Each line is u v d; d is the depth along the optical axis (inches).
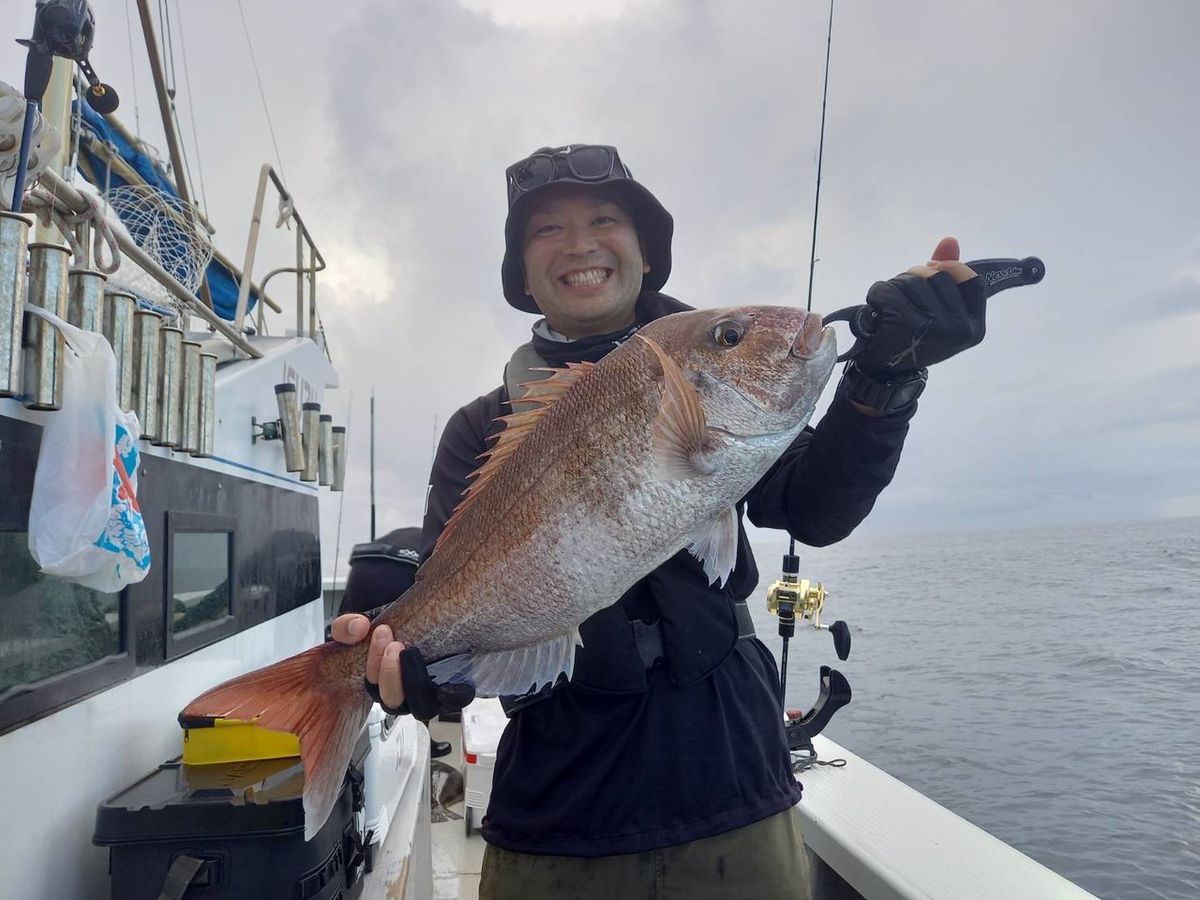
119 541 72.4
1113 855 141.7
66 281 71.2
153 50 153.3
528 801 72.0
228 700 69.2
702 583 73.8
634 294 85.4
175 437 96.3
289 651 153.3
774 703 76.8
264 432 138.7
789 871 70.4
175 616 104.5
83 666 81.9
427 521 84.6
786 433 67.9
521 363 86.8
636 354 67.4
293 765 87.0
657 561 65.9
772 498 82.1
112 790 86.0
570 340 88.4
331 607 306.5
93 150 120.9
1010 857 95.8
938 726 222.1
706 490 66.3
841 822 106.2
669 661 70.3
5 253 63.6
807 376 67.2
